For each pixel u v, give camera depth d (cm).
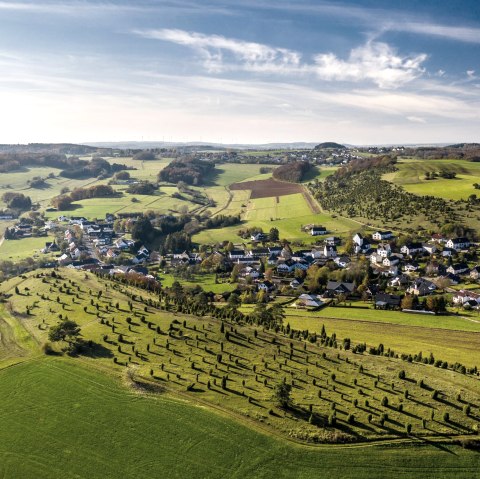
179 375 9125
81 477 6538
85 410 8012
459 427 7375
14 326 11962
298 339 11156
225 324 11900
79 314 12638
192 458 6869
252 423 7588
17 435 7406
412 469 6638
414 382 8862
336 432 7269
